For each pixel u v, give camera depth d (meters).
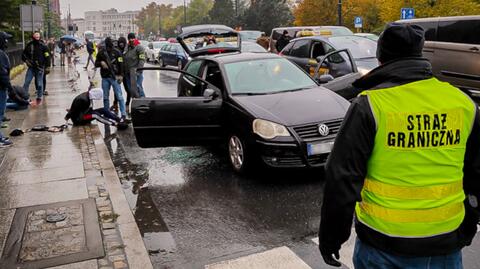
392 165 2.11
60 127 9.79
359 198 2.13
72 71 25.53
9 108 12.03
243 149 6.43
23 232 4.70
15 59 24.05
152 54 34.44
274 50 20.70
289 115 6.20
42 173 6.66
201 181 6.48
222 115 6.83
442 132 2.11
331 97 6.77
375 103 2.11
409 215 2.11
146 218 5.27
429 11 28.17
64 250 4.33
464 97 2.19
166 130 6.91
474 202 2.29
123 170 7.18
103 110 10.35
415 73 2.14
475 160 2.22
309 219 5.06
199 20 107.50
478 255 4.11
